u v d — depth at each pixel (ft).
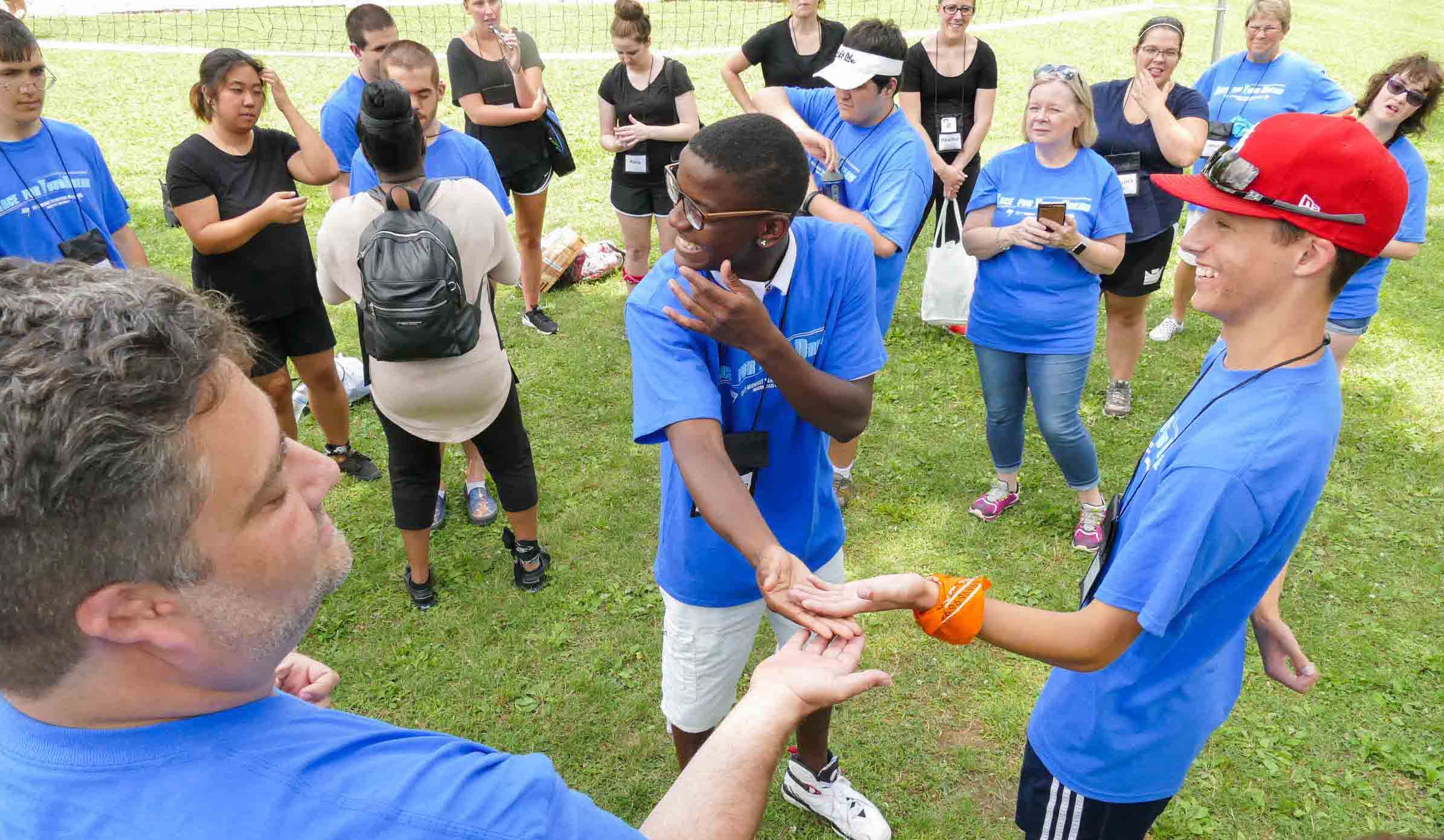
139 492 2.43
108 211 13.56
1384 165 5.23
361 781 2.82
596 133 35.40
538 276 21.42
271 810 2.70
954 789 11.04
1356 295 16.14
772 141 6.32
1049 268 13.37
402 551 14.87
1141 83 16.22
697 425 6.73
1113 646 5.86
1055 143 13.39
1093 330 13.70
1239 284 5.61
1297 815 10.56
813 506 8.45
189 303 2.66
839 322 7.57
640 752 11.54
